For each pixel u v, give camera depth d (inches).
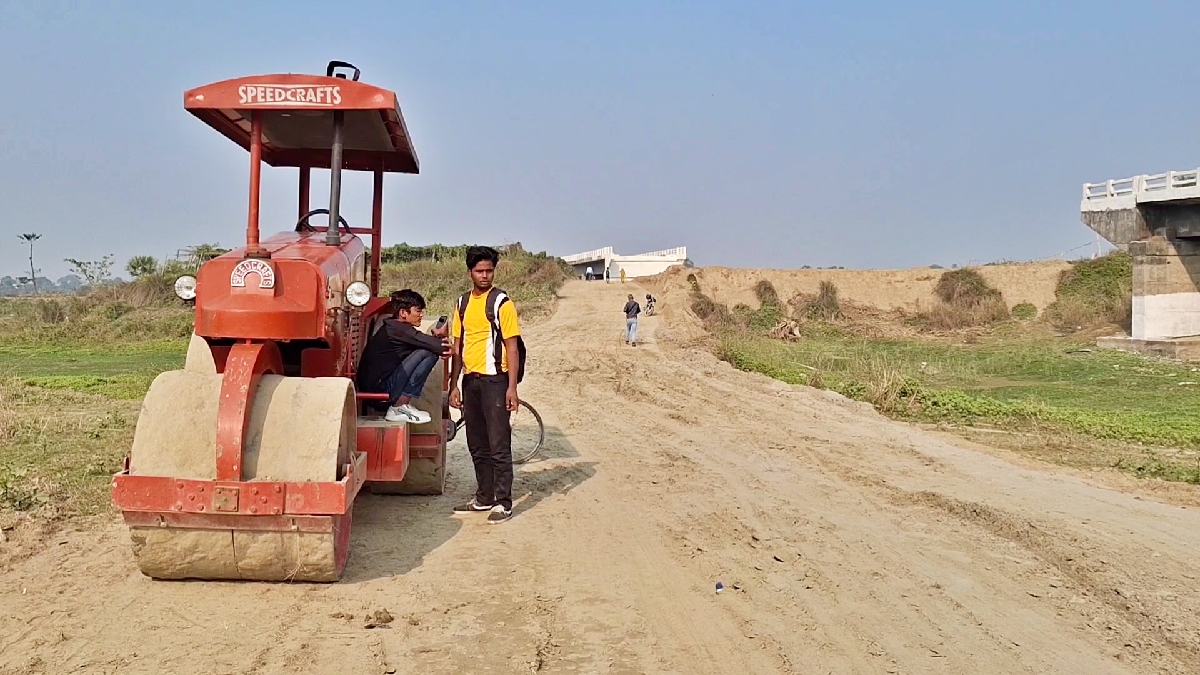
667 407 607.8
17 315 1487.5
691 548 276.4
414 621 211.8
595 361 932.0
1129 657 201.0
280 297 235.1
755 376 804.6
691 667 191.2
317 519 217.5
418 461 329.1
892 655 199.9
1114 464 436.8
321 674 183.2
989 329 1718.8
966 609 229.0
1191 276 1350.9
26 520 287.0
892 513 326.0
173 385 225.8
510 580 243.4
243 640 198.4
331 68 279.0
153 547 218.7
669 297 1786.4
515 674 185.2
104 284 1729.8
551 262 2230.6
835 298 1926.7
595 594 234.2
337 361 260.1
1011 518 314.3
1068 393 808.3
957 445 483.2
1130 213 1350.9
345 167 338.3
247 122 285.1
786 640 206.8
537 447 421.7
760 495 350.0
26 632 200.2
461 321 310.2
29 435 450.0
